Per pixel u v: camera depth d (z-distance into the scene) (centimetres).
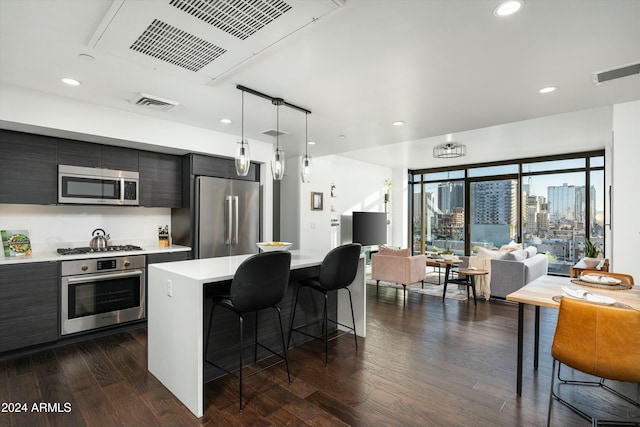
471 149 649
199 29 185
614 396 230
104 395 231
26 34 194
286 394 232
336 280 284
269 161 483
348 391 236
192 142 392
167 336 240
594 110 413
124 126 337
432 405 218
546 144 602
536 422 201
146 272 369
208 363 251
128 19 175
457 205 855
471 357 293
